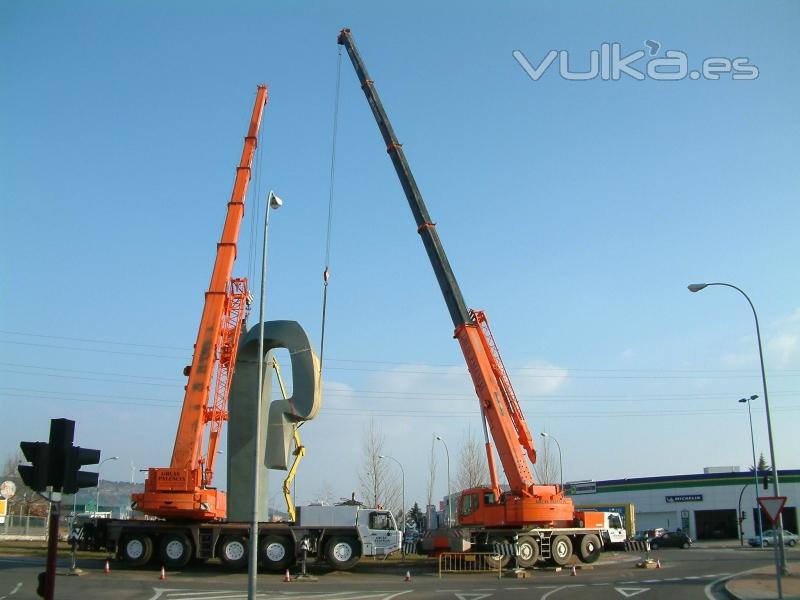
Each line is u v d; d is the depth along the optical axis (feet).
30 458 40.83
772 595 75.46
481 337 119.85
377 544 110.42
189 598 75.15
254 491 61.72
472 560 115.85
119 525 109.09
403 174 129.18
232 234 120.78
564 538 120.67
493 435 118.32
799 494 255.09
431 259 124.36
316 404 112.06
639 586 88.12
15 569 100.27
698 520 274.98
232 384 112.88
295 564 108.88
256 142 129.49
